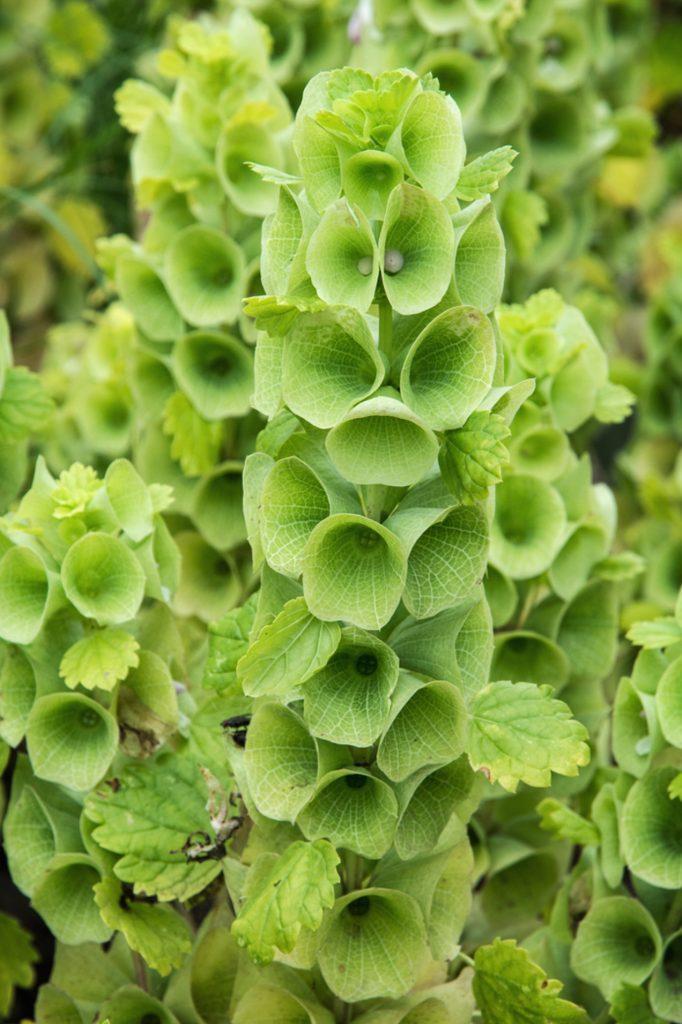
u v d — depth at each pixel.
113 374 1.22
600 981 0.99
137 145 1.12
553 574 1.07
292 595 0.92
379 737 0.91
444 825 0.93
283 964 0.96
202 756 0.98
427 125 0.88
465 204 0.96
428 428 0.87
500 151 0.89
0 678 0.98
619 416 1.08
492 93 1.25
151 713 0.98
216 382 1.13
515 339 1.06
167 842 0.97
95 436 1.23
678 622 0.97
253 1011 0.96
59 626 0.98
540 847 1.10
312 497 0.90
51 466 1.26
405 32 1.24
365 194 0.88
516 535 1.06
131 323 1.20
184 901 0.99
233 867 0.95
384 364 0.89
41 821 1.00
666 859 0.97
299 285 0.88
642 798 0.97
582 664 1.09
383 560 0.89
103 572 0.96
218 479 1.15
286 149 1.12
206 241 1.11
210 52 1.10
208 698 1.00
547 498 1.05
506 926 1.10
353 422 0.88
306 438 0.91
